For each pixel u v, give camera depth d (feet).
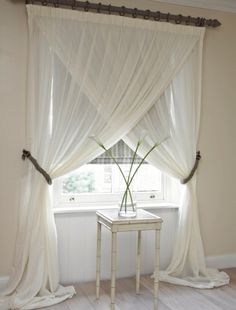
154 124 10.94
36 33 9.75
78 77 10.01
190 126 11.19
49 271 9.56
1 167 9.75
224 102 12.00
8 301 9.02
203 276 11.05
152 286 10.39
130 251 11.10
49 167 9.82
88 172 11.03
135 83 10.52
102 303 9.25
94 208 10.68
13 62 9.77
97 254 9.71
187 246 10.99
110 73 10.31
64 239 10.40
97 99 10.18
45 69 9.77
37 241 9.50
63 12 9.86
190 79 11.17
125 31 10.44
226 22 11.99
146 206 11.19
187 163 11.19
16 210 9.87
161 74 10.80
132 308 9.01
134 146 10.80
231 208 12.16
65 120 9.95
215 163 11.93
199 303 9.34
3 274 9.78
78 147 10.12
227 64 12.00
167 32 10.85
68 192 10.87
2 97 9.71
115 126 10.34
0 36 9.67
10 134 9.79
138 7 10.91
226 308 9.05
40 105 9.77
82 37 10.02
